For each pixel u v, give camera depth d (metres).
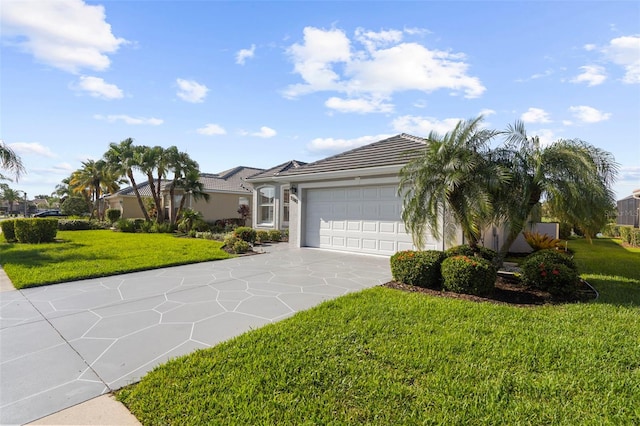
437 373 3.19
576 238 19.95
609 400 2.77
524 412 2.61
